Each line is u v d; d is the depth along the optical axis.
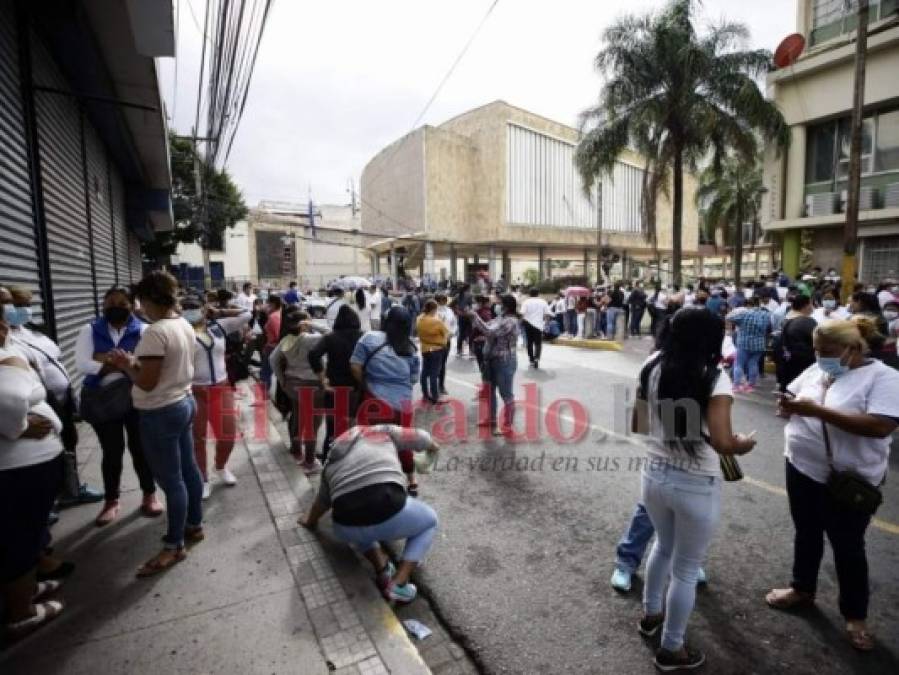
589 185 18.31
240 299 11.98
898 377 2.47
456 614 2.92
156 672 2.37
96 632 2.62
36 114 5.68
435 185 46.06
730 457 2.39
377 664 2.45
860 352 2.57
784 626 2.78
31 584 2.58
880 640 2.66
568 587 3.16
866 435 2.45
